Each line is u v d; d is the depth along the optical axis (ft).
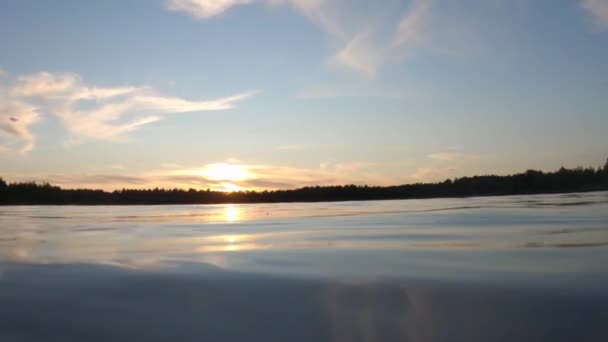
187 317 33.91
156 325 32.65
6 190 352.08
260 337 30.35
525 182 329.93
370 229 85.46
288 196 388.57
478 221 93.50
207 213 174.81
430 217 111.55
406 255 53.16
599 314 31.76
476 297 35.70
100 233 87.81
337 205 241.76
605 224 80.02
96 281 43.73
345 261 50.24
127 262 52.49
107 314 34.78
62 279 44.80
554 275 40.96
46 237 80.59
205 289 40.09
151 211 202.18
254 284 41.11
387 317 32.76
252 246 64.49
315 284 40.47
